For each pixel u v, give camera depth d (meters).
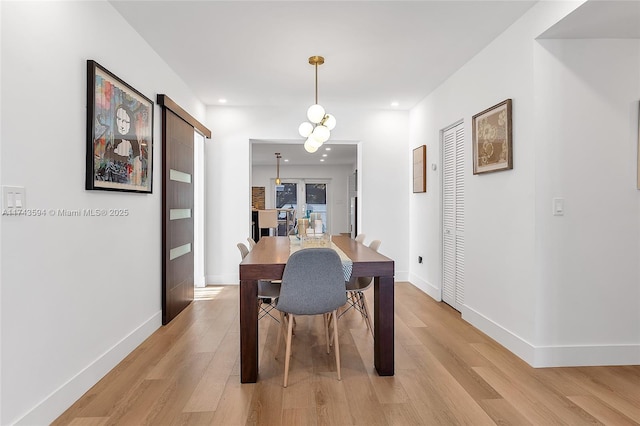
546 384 2.27
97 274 2.33
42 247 1.83
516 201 2.73
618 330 2.57
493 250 3.05
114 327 2.54
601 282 2.56
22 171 1.70
